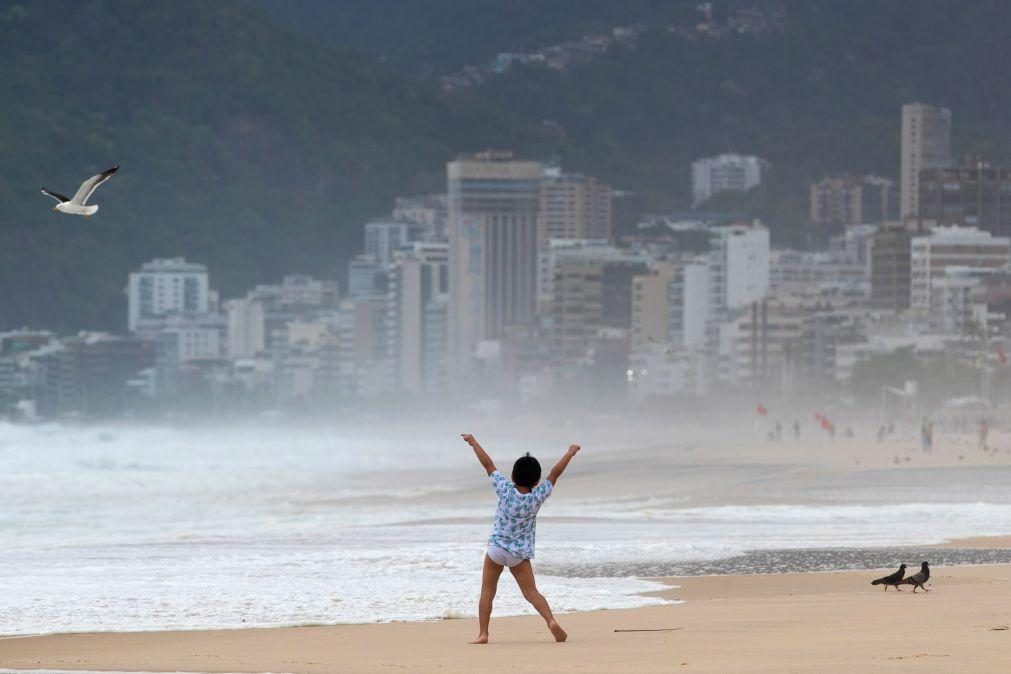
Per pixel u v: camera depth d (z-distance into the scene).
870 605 46.78
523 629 42.78
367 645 40.03
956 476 148.50
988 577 57.16
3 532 96.25
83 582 59.62
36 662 38.56
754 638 38.38
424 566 65.88
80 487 165.75
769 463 197.50
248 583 58.94
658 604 50.34
